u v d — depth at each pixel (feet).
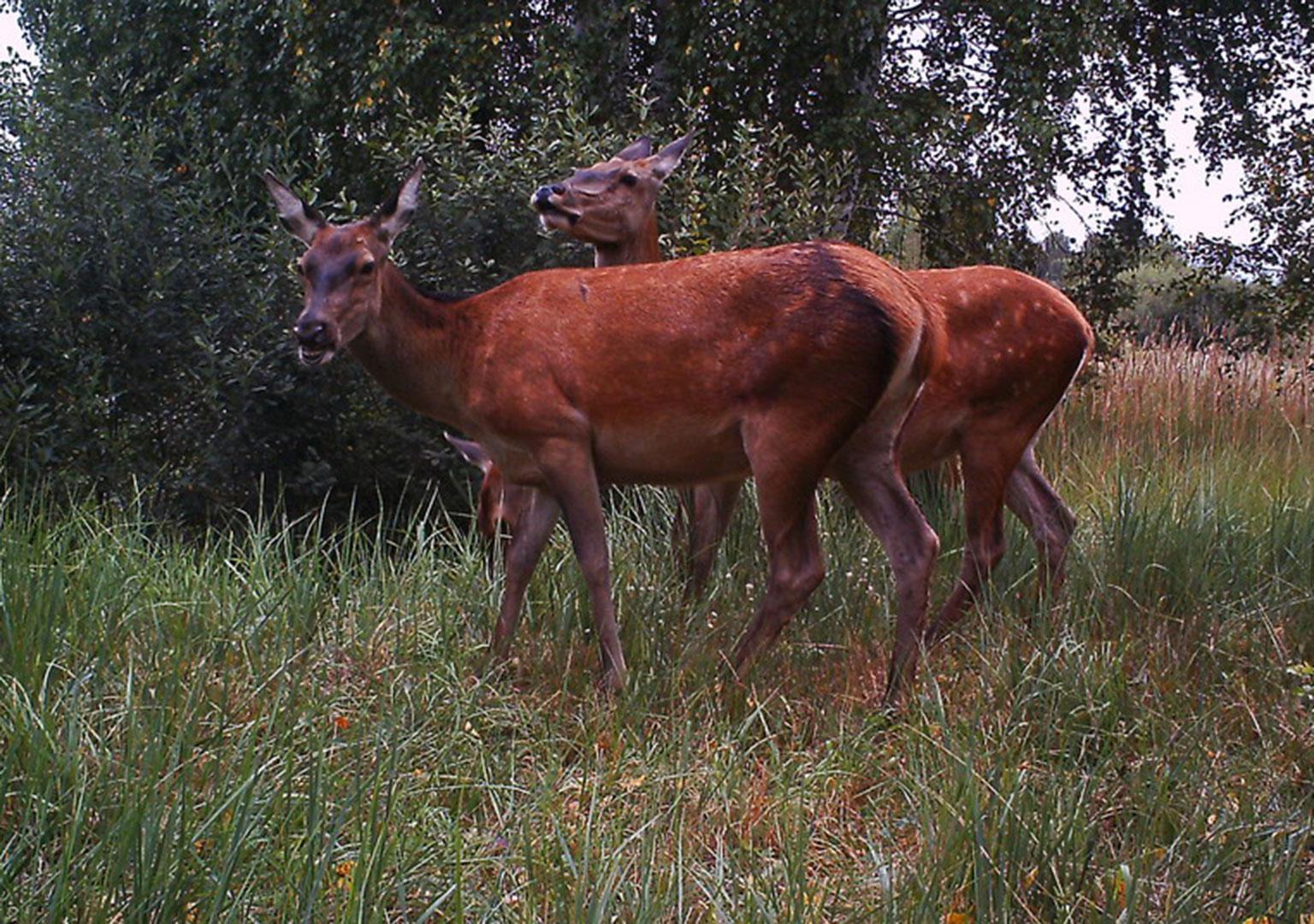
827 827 13.12
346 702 14.84
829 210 28.96
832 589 18.52
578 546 16.35
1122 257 42.19
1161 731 14.49
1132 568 18.71
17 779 11.44
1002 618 17.12
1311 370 36.68
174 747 11.72
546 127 28.27
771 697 15.39
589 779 13.35
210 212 27.61
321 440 26.32
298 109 39.24
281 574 18.01
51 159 26.58
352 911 9.83
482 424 16.69
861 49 38.24
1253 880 11.50
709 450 16.22
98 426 26.08
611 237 21.01
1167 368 36.14
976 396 18.35
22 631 13.93
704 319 15.90
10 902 9.82
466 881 11.55
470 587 18.58
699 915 11.27
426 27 37.22
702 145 34.45
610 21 37.47
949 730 13.92
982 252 40.52
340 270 16.38
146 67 44.24
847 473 16.24
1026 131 36.73
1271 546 20.04
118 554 17.99
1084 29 37.47
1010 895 11.16
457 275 26.45
